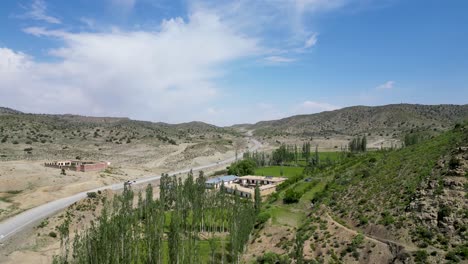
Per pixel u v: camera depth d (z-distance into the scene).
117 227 78.38
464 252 58.91
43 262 94.56
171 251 73.94
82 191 172.25
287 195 118.69
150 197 119.62
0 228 115.75
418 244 65.69
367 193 93.12
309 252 78.69
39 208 139.62
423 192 76.25
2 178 172.75
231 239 87.12
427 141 116.56
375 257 68.62
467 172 73.50
